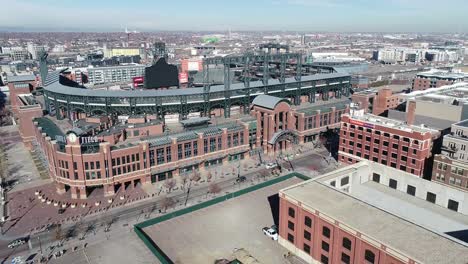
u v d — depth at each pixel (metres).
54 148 119.56
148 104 161.88
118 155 122.44
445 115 157.75
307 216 77.12
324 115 181.25
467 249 60.91
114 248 90.44
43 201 119.44
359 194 95.75
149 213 111.88
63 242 96.06
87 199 120.81
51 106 183.25
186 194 124.81
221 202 104.69
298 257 81.00
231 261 78.00
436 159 116.69
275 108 157.88
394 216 71.38
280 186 114.81
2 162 155.50
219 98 171.75
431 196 90.94
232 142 151.88
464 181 110.56
